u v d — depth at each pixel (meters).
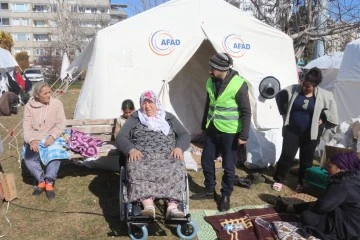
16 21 64.31
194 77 8.04
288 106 5.31
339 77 8.08
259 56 6.89
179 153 4.20
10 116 12.90
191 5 6.71
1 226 4.33
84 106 6.52
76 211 4.76
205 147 5.02
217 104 4.68
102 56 6.33
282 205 4.68
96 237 4.10
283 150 5.50
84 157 5.55
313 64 12.57
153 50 6.54
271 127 6.63
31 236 4.12
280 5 10.86
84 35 40.53
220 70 4.53
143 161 4.06
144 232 3.88
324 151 5.57
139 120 4.44
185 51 6.61
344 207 3.71
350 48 7.84
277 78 6.84
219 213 4.70
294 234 3.93
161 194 3.82
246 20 6.87
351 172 3.74
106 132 6.26
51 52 36.44
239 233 4.15
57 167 5.20
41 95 5.23
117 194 5.32
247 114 4.54
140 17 6.54
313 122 5.11
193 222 4.20
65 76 10.09
